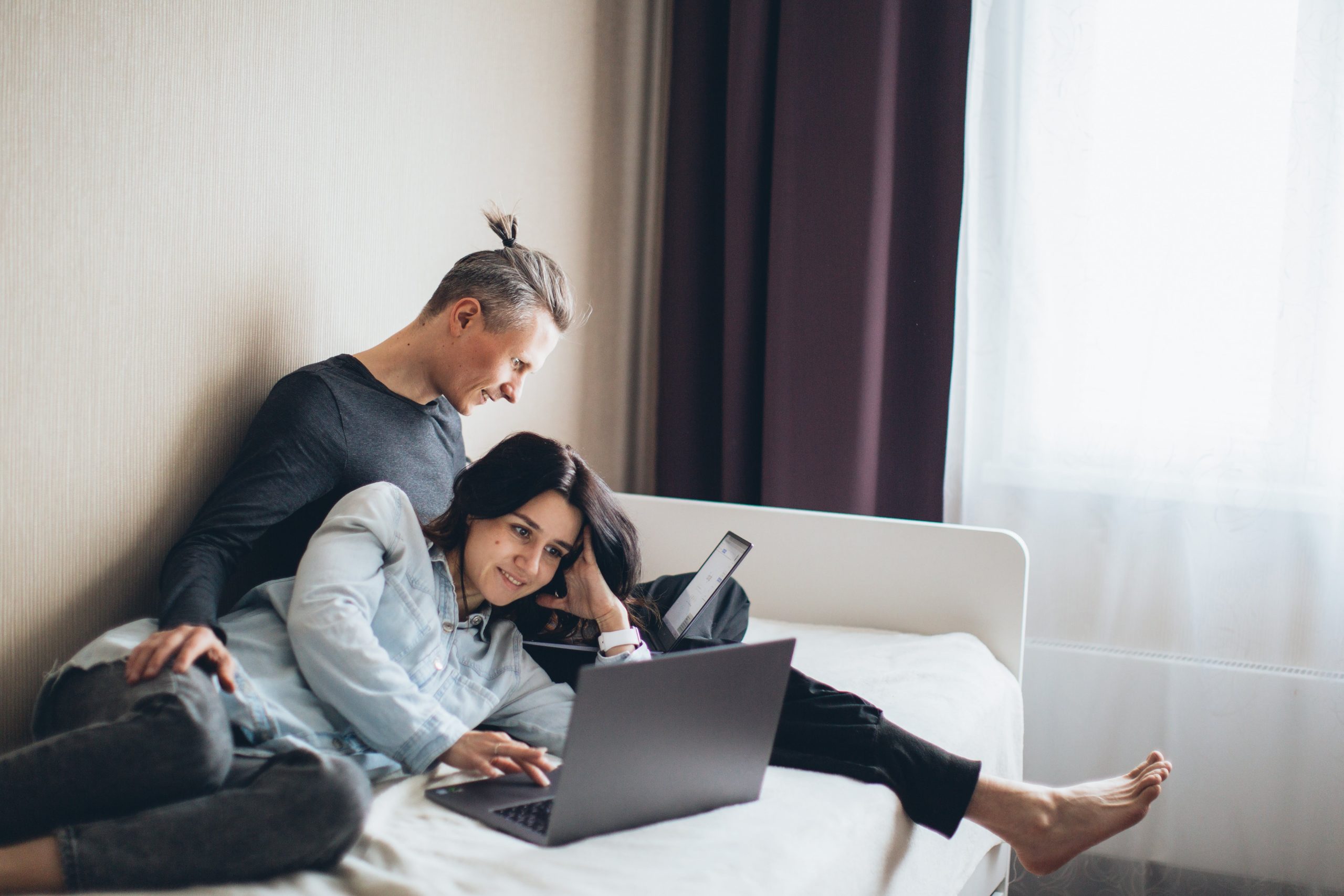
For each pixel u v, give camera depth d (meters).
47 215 1.19
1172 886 2.11
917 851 1.23
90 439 1.26
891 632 1.84
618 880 0.88
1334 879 2.02
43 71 1.17
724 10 2.39
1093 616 2.18
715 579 1.44
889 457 2.27
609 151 2.35
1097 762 2.17
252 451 1.34
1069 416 2.19
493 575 1.26
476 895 0.83
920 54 2.21
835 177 2.21
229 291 1.43
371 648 1.11
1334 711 2.01
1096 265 2.16
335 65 1.58
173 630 1.03
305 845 0.87
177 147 1.34
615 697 0.93
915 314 2.23
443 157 1.83
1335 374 2.00
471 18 1.88
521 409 2.09
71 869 0.81
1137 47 2.12
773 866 0.95
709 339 2.43
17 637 1.20
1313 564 2.02
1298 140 1.99
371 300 1.70
